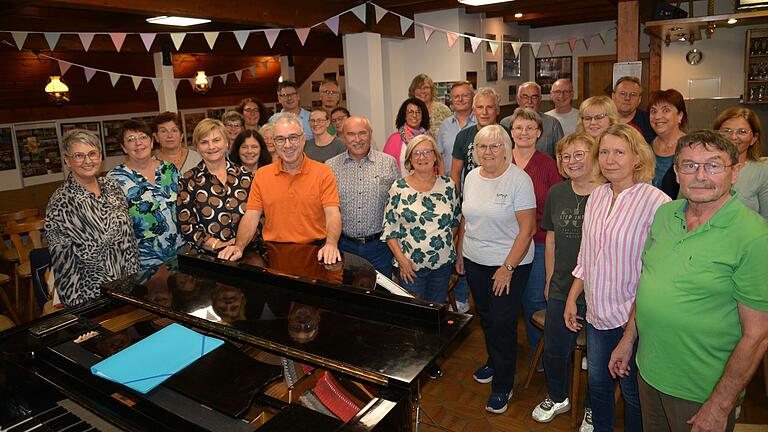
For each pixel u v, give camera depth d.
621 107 3.42
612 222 1.87
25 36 4.12
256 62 8.46
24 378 1.58
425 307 1.49
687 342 1.50
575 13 6.88
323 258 2.12
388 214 2.70
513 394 2.78
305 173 2.47
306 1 4.79
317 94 9.94
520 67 7.97
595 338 2.03
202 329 1.62
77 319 1.76
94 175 2.39
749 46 5.81
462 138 3.39
